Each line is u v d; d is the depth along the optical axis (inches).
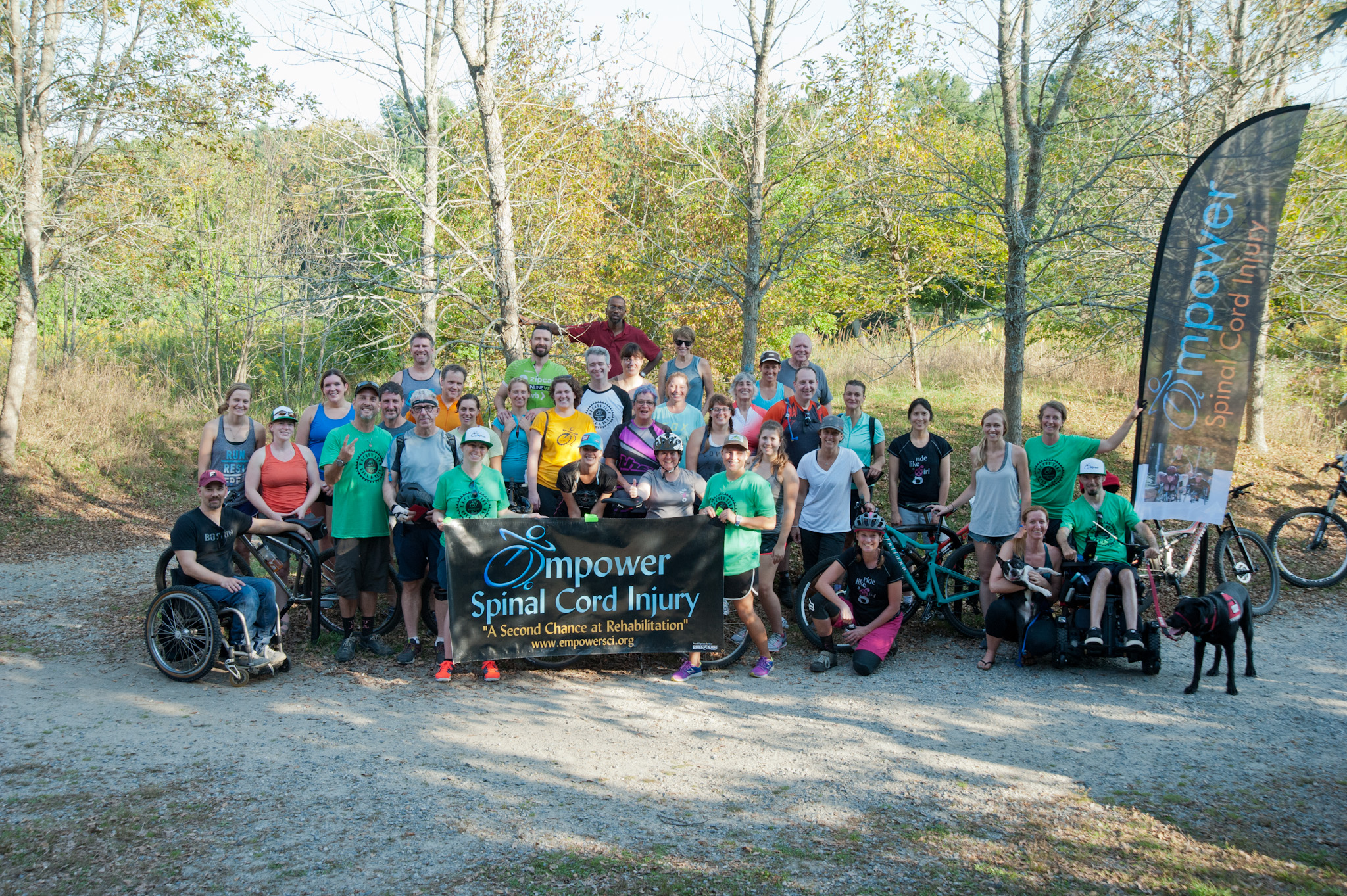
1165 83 389.7
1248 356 284.0
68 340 743.1
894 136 454.3
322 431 293.1
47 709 220.7
